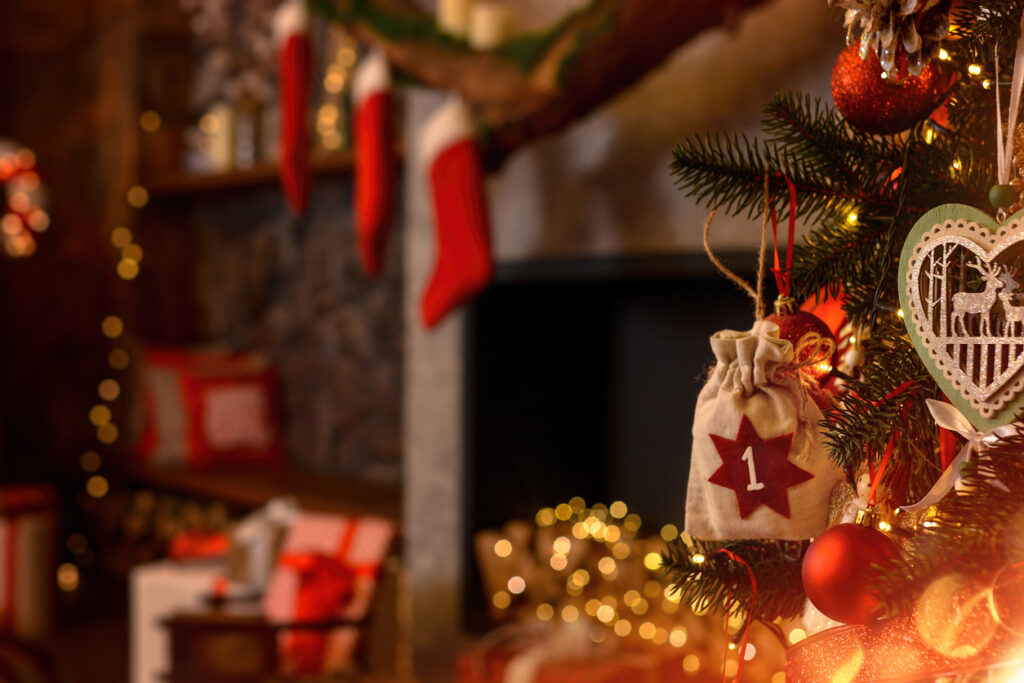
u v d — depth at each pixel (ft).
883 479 1.93
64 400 15.47
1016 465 1.54
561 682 5.85
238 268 14.79
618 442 8.83
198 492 12.41
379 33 7.39
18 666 6.55
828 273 2.18
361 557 8.24
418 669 8.43
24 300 15.87
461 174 7.11
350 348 13.00
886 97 1.97
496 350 8.54
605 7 5.85
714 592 2.20
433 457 8.82
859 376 2.19
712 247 6.64
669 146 6.93
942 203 1.94
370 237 7.65
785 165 2.25
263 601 8.02
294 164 8.22
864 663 1.69
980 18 1.89
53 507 12.90
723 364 2.09
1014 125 1.72
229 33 14.52
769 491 2.01
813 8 6.01
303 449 13.67
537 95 6.48
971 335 1.69
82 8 15.64
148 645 8.71
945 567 1.55
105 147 15.25
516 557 8.02
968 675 1.57
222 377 13.61
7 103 16.49
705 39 6.65
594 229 7.50
